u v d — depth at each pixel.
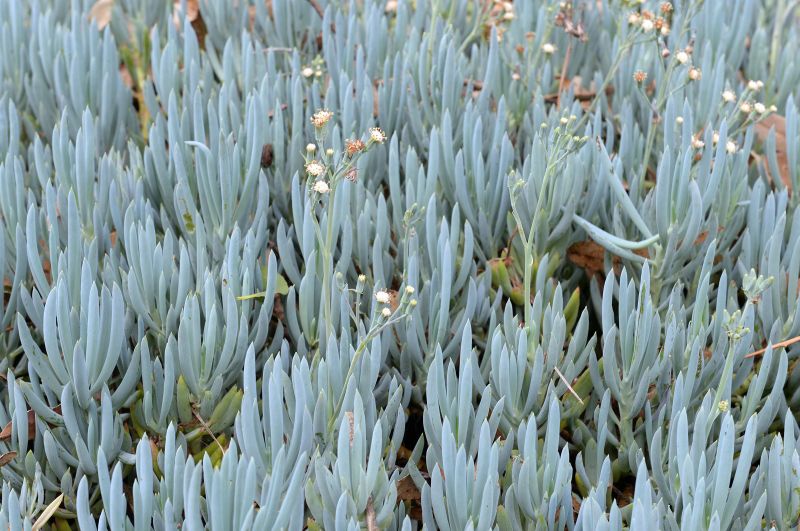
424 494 0.89
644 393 0.96
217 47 1.30
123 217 1.05
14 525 0.87
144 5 1.31
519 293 1.06
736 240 1.13
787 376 1.03
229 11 1.30
